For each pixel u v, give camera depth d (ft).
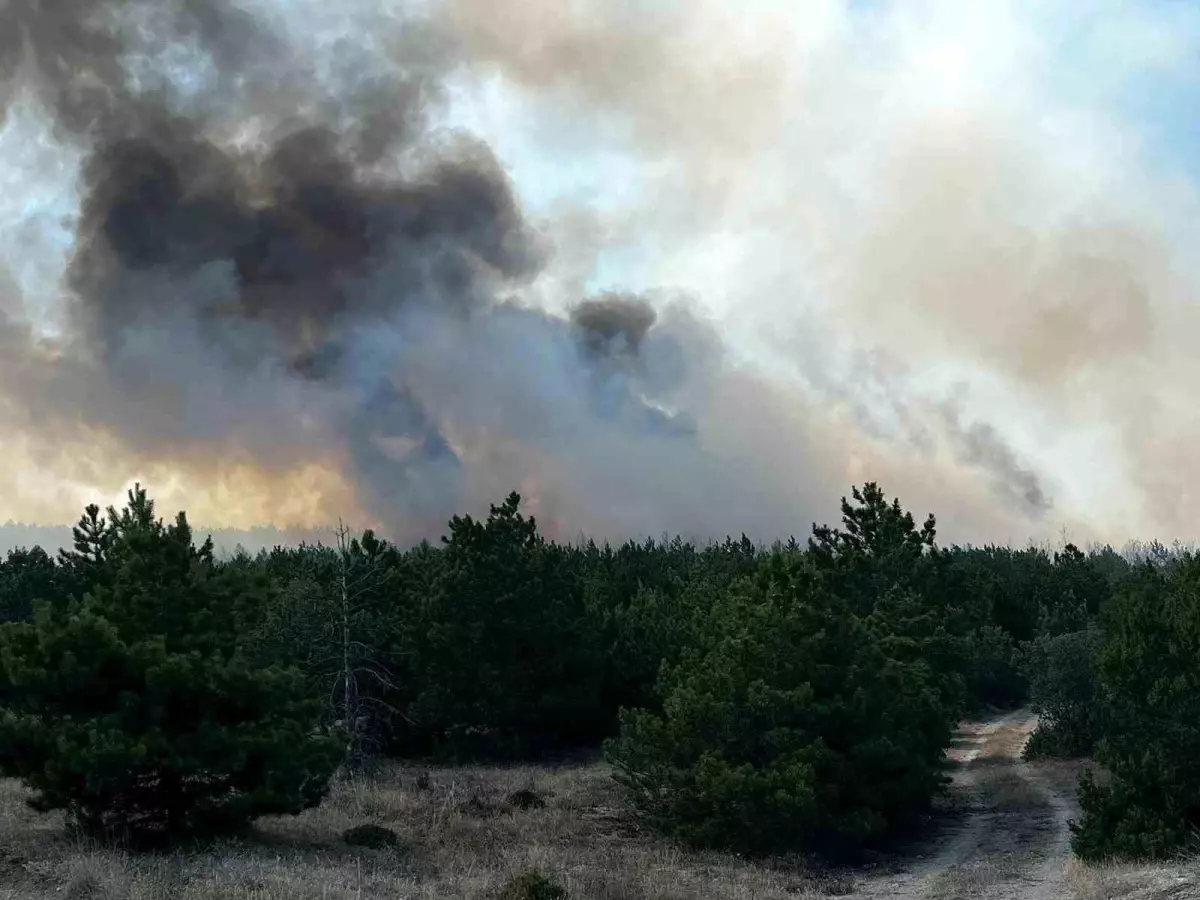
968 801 106.83
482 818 78.38
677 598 161.89
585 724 136.15
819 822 75.82
